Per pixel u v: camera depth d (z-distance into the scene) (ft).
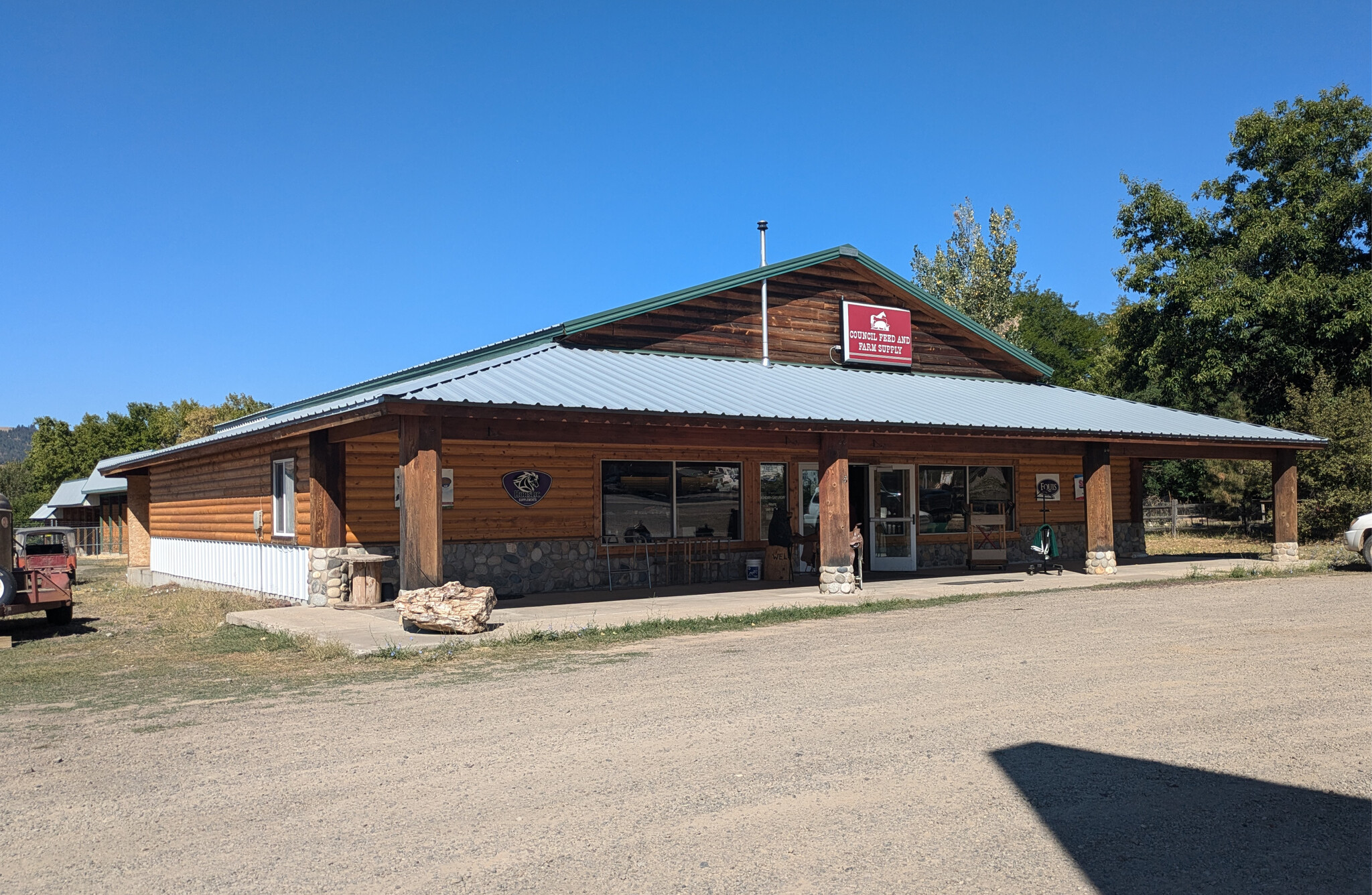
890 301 68.80
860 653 31.78
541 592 53.83
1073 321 211.20
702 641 35.86
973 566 67.77
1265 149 107.55
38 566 49.98
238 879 14.01
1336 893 12.98
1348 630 34.06
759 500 61.98
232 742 21.88
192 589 67.92
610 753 19.98
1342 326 98.07
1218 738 20.29
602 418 40.91
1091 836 15.01
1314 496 96.78
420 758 19.94
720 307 61.57
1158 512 124.77
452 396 39.32
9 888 13.97
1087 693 24.61
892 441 52.16
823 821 15.79
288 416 71.20
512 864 14.30
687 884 13.47
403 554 38.37
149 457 73.56
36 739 22.99
